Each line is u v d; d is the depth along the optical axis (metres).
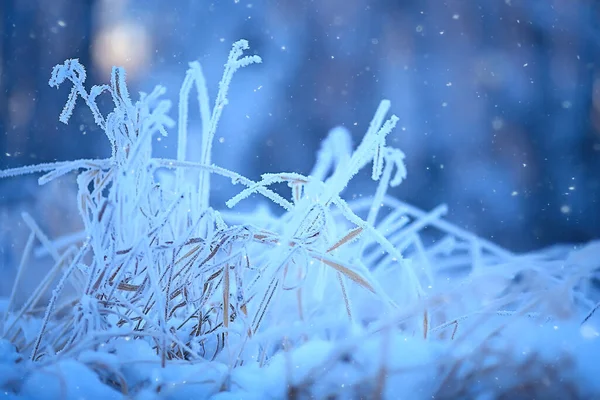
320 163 1.29
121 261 1.21
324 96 6.39
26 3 6.66
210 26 6.95
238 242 1.27
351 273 1.23
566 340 1.16
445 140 5.56
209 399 1.14
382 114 1.28
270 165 5.91
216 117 1.31
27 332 1.27
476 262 1.38
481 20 6.02
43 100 5.84
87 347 1.15
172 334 1.20
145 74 6.96
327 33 6.57
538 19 5.81
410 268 1.22
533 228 4.22
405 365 1.14
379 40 6.48
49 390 1.12
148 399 1.12
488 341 1.16
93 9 6.93
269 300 1.23
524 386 1.13
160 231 1.25
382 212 2.01
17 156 5.41
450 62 6.09
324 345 1.16
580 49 5.71
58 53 6.67
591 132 5.42
